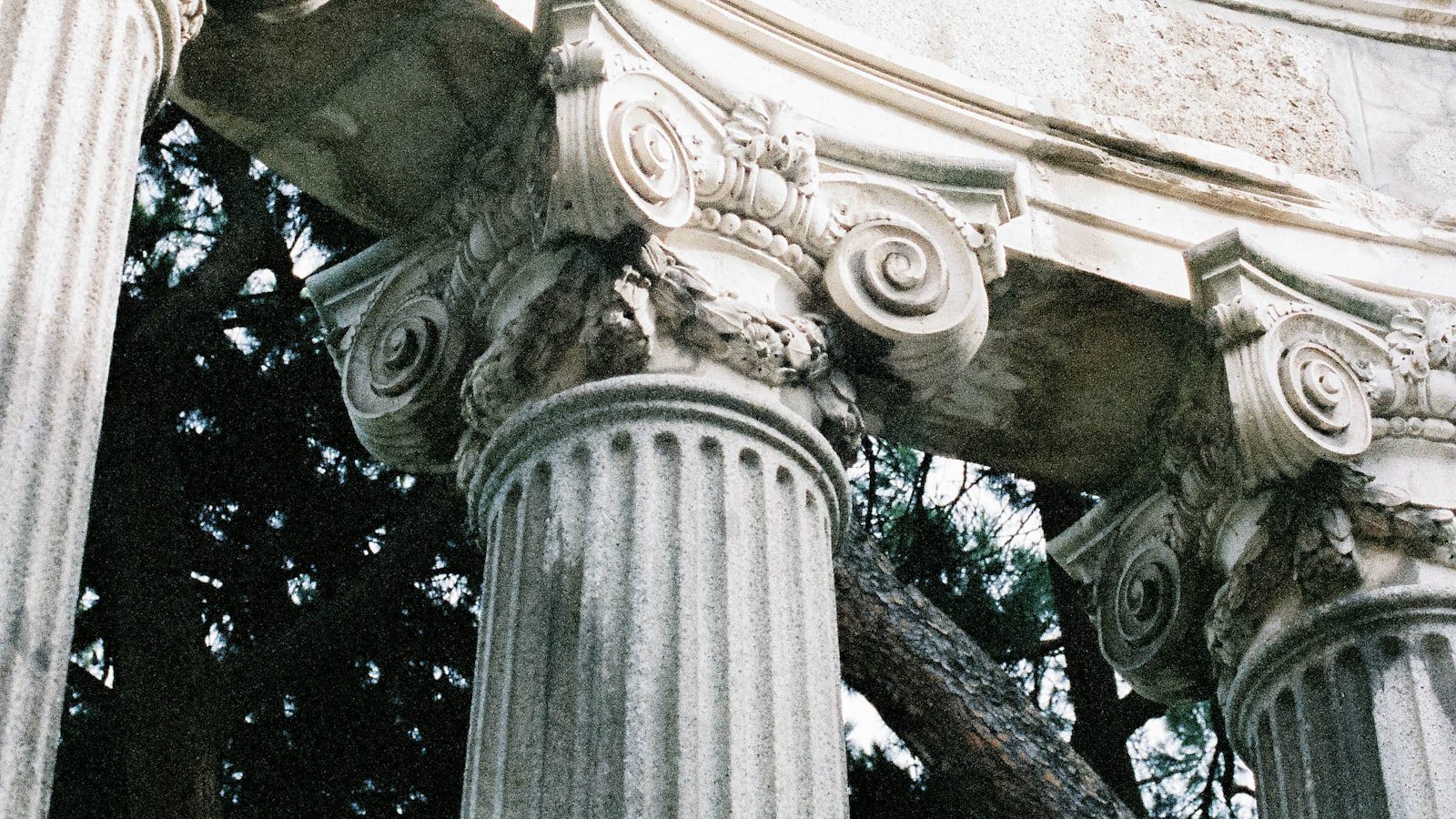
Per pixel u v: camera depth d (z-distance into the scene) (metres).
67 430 10.84
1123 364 16.83
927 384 15.23
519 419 13.91
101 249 11.34
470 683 21.59
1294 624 16.02
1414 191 18.12
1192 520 16.89
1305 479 16.08
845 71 16.27
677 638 12.95
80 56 11.54
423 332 15.16
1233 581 16.39
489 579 13.73
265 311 21.89
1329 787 15.54
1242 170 17.36
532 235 14.46
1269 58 18.42
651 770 12.52
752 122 14.88
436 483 21.08
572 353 14.13
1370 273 17.42
